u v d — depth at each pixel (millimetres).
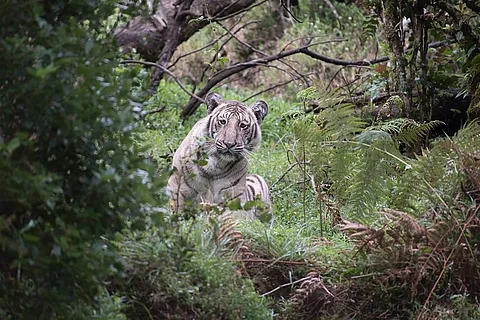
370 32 17125
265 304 9867
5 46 6637
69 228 6750
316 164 13039
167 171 7777
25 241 6707
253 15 31328
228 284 9492
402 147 16312
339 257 10836
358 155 12359
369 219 11891
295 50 19844
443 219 10609
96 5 7734
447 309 9789
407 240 10188
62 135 6754
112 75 7457
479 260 10234
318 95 12680
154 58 20750
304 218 13547
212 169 14172
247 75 29328
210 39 29828
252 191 15031
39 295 7160
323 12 32125
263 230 11164
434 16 16078
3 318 7312
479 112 14664
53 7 7449
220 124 14352
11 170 6445
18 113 6859
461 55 17344
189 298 9156
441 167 11148
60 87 6586
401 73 16188
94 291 7262
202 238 10211
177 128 21000
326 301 10180
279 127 22344
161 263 9211
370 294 10219
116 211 7207
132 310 9062
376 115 17359
